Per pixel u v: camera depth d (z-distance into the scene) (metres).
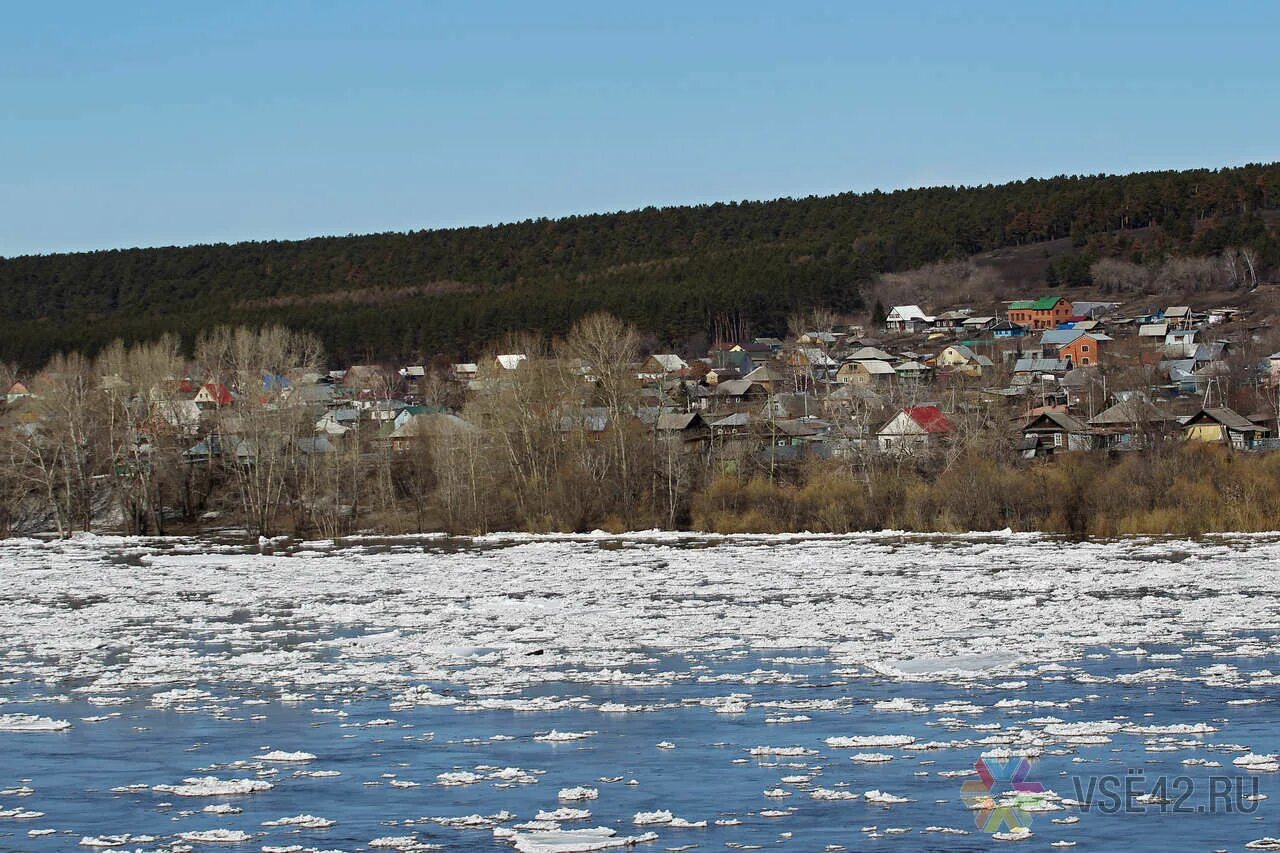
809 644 46.28
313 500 110.19
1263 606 53.34
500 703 37.22
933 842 24.59
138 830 26.00
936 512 97.94
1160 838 24.62
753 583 65.94
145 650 48.06
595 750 31.73
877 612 53.84
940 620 51.19
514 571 74.81
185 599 64.75
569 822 26.11
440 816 26.67
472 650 46.06
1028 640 46.00
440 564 80.25
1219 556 74.38
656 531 100.00
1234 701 35.50
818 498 100.12
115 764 31.19
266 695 39.16
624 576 70.69
